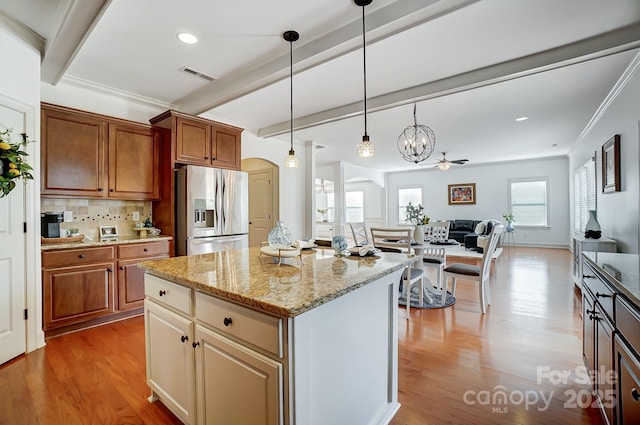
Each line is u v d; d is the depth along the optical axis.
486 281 3.53
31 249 2.44
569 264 5.88
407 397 1.87
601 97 3.66
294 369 1.08
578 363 2.23
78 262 2.80
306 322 1.14
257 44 2.48
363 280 1.40
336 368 1.32
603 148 3.95
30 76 2.42
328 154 7.20
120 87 3.29
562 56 2.48
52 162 2.79
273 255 1.81
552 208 8.16
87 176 3.01
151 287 1.78
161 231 3.64
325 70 2.92
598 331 1.66
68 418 1.69
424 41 2.41
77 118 2.96
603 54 2.38
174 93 3.45
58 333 2.74
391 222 10.66
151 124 3.57
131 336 2.73
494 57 2.66
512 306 3.51
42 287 2.60
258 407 1.16
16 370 2.16
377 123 4.71
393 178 10.64
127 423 1.65
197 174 3.51
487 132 5.27
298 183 5.83
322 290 1.23
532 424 1.63
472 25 2.19
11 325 2.30
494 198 8.95
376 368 1.64
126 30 2.28
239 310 1.22
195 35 2.35
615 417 1.39
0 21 2.16
